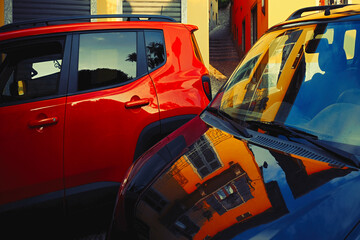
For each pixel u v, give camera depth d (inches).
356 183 50.1
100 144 121.3
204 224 51.4
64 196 117.3
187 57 141.5
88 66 126.0
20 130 113.0
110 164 123.0
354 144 62.8
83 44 127.9
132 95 126.9
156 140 130.2
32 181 113.7
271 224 47.4
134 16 142.1
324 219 45.9
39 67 121.0
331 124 69.4
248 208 51.5
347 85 74.2
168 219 56.2
